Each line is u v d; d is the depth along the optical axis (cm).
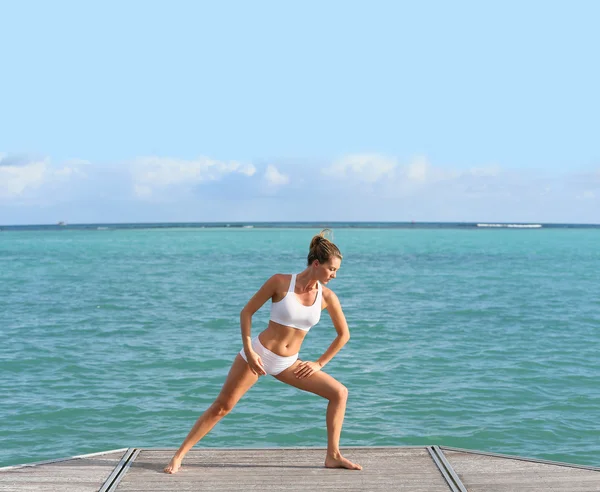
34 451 824
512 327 1777
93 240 11250
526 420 936
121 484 509
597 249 7350
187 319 1936
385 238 12181
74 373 1226
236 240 10744
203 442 852
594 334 1661
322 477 523
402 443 845
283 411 980
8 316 2008
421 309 2161
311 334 1647
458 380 1163
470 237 12988
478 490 495
